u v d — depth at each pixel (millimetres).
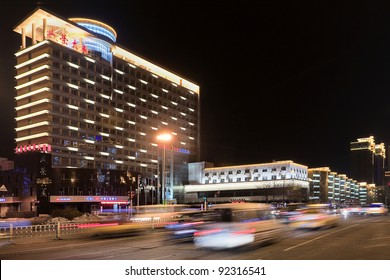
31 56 97688
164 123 133500
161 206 33281
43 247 17875
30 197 81625
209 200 135500
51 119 93562
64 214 46344
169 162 133125
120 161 112438
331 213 27859
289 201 122562
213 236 14781
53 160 92438
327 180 162875
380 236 20266
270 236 18188
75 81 101125
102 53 112375
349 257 12742
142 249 16109
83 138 101562
